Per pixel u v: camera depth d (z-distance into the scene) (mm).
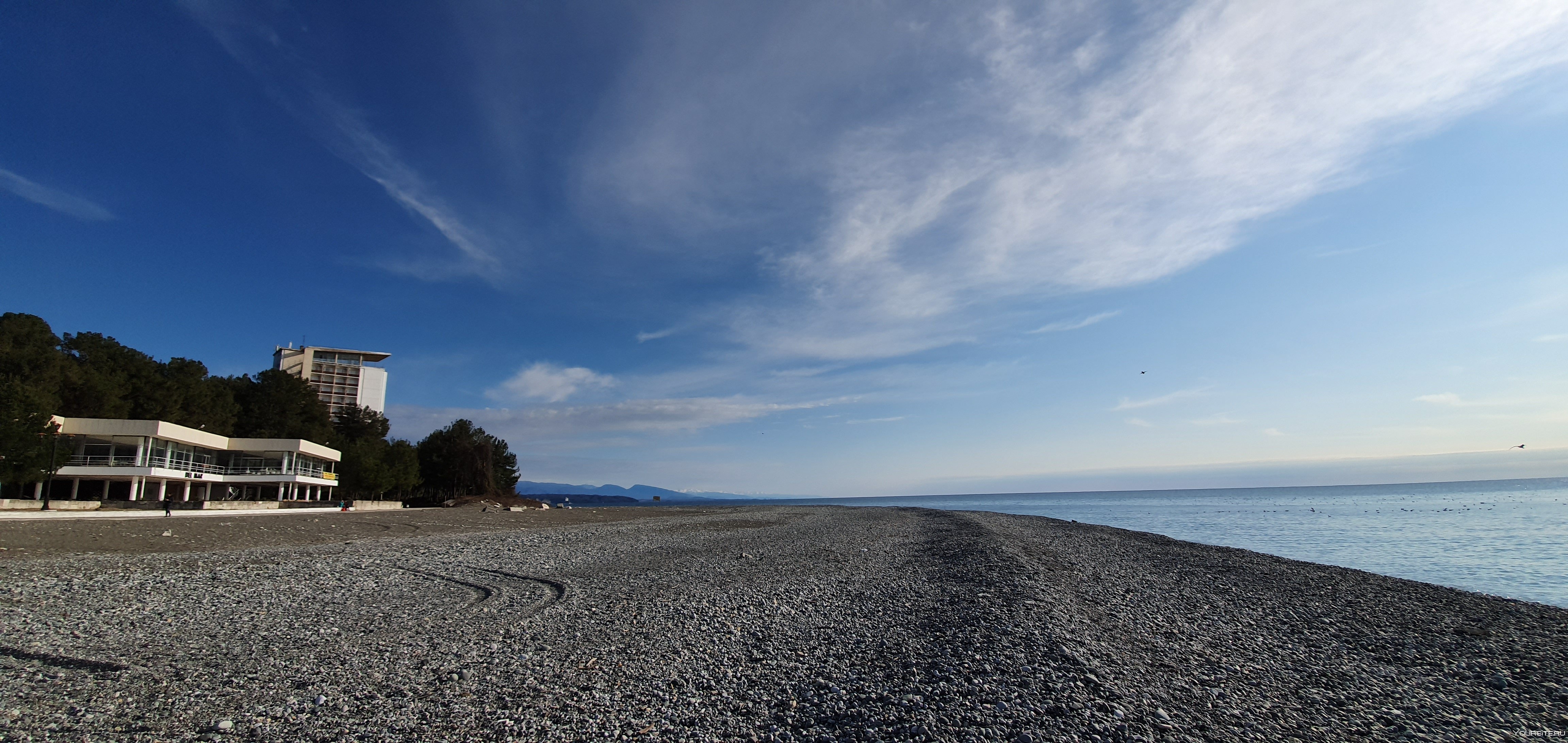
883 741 8016
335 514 51656
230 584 18906
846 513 79688
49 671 10680
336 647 12555
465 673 10766
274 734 8219
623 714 8898
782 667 11156
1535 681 10812
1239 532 52688
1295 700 9773
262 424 85500
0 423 38469
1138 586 20797
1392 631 14547
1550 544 38094
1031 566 23578
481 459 94812
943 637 13055
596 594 18562
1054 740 7953
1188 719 8758
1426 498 122938
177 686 10055
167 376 75875
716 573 22953
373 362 158375
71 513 37875
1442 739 8312
